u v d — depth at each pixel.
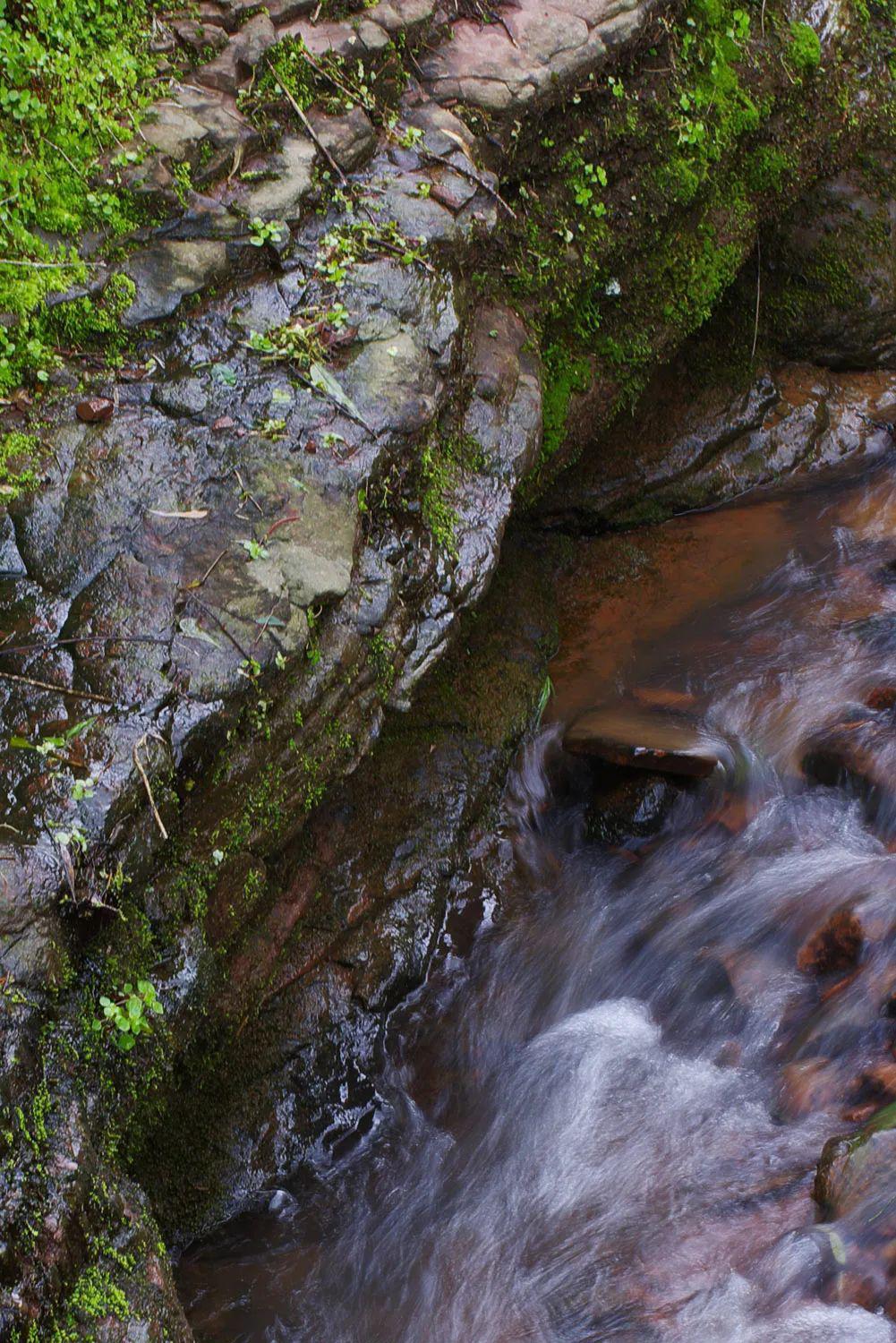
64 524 3.36
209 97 4.11
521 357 4.55
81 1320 2.46
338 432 3.71
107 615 3.20
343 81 4.32
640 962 4.29
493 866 4.68
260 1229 3.57
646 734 4.79
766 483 6.56
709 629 5.66
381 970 4.19
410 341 3.95
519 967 4.39
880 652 5.36
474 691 5.00
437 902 4.46
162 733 3.03
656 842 4.69
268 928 3.89
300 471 3.59
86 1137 2.64
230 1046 3.72
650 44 5.02
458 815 4.66
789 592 5.86
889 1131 3.25
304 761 3.44
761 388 6.66
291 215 4.03
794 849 4.52
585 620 5.73
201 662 3.16
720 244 5.69
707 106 5.25
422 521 3.94
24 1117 2.53
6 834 2.77
